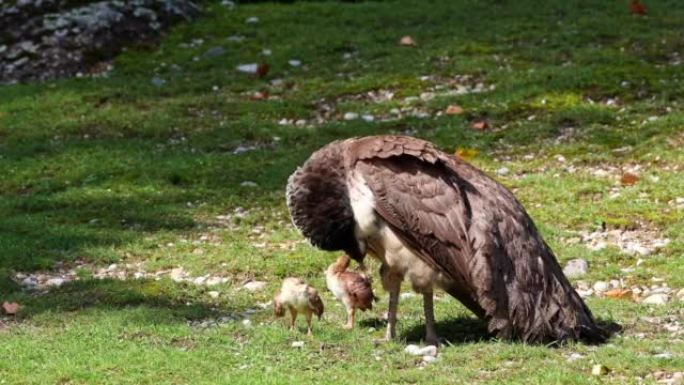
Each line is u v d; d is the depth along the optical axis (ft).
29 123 79.15
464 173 42.60
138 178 68.03
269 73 86.74
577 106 74.90
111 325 45.96
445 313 47.29
